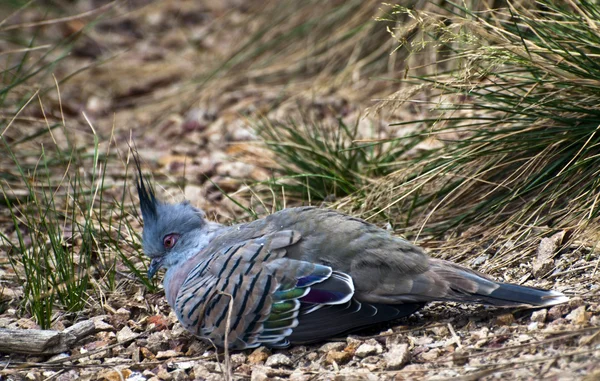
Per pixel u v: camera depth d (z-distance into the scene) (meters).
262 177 13.38
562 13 10.46
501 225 10.25
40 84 15.73
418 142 12.31
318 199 12.25
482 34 10.63
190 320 8.72
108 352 9.23
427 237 10.81
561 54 10.00
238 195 12.88
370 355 8.26
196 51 19.27
